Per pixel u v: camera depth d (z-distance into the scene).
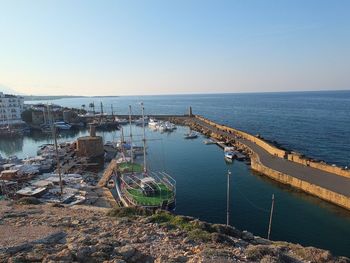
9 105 156.25
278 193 50.50
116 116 181.12
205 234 21.16
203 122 146.25
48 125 146.25
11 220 22.67
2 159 78.31
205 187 54.72
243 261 17.09
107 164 76.94
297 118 155.75
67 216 24.84
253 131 120.31
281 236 36.84
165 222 23.86
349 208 41.84
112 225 22.55
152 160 76.62
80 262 15.16
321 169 57.56
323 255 20.22
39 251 15.91
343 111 182.00
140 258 16.66
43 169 68.69
